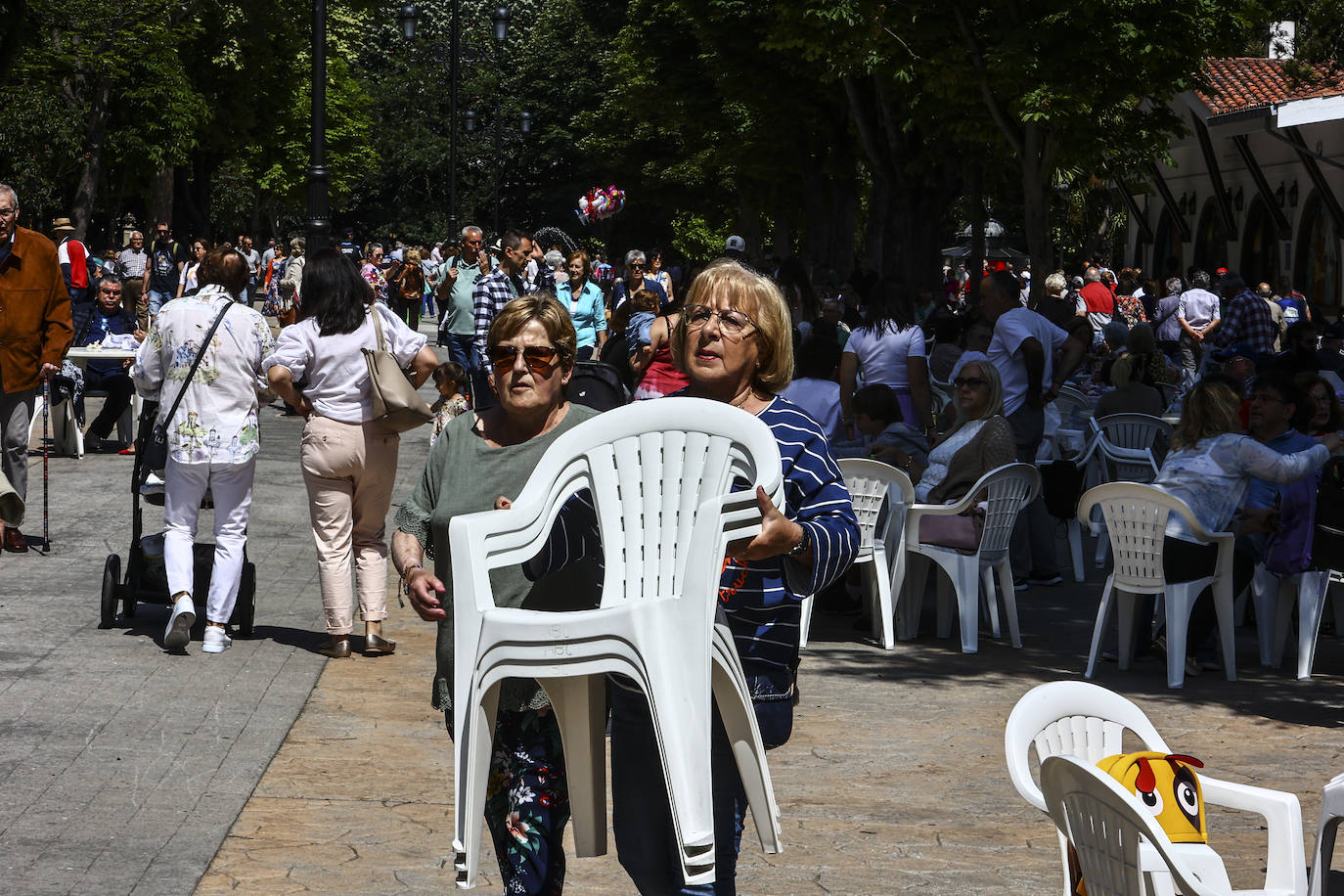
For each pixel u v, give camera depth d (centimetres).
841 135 3819
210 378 794
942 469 944
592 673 339
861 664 859
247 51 5184
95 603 903
